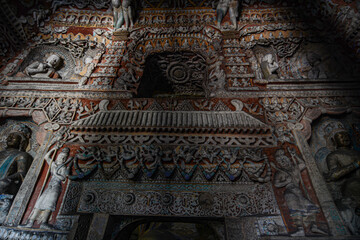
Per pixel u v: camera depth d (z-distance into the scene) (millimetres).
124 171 2787
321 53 3986
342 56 3822
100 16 4605
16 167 2945
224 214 2475
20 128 3379
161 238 5984
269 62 3936
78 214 2480
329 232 2281
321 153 3119
